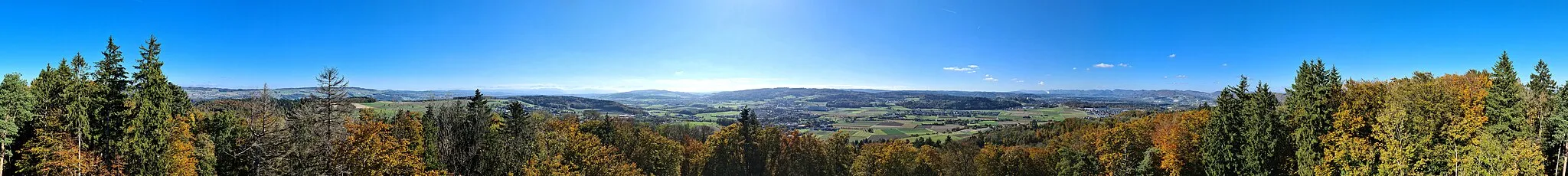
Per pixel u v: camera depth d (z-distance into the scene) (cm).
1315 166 3588
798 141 8581
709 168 8206
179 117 4322
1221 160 4194
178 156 3847
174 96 4147
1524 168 3094
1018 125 16800
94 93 3500
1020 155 7100
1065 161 6012
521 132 4853
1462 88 3631
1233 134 4162
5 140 3203
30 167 3453
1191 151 4838
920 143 14400
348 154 4138
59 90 3538
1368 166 3409
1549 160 3366
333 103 4197
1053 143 7119
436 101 10131
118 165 3522
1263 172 3875
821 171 8538
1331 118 3775
